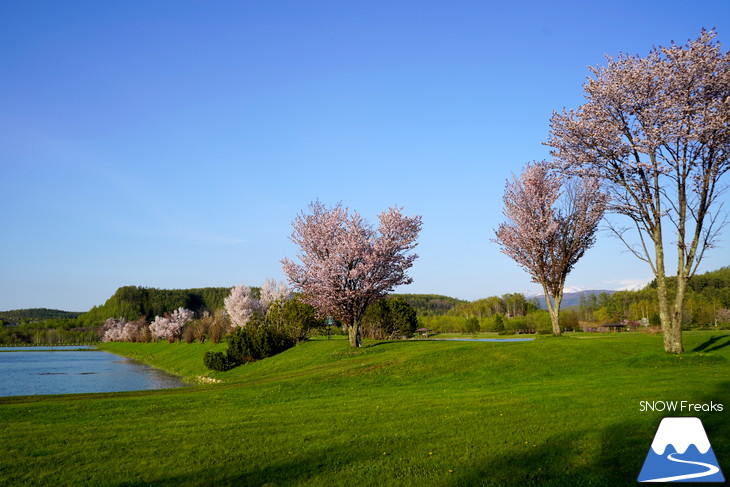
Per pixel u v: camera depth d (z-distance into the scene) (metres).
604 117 24.67
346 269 37.62
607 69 24.69
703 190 22.59
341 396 19.08
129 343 126.75
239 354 41.81
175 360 60.38
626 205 24.22
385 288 38.06
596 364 23.02
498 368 23.39
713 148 22.14
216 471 9.05
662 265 23.75
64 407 17.45
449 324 114.56
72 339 180.12
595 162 25.17
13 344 173.12
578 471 8.23
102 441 11.62
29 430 13.26
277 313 47.94
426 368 24.39
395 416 13.31
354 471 8.75
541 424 11.30
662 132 22.70
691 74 22.58
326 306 37.72
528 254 33.81
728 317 85.56
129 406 17.53
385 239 38.00
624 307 115.12
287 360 37.53
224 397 19.77
